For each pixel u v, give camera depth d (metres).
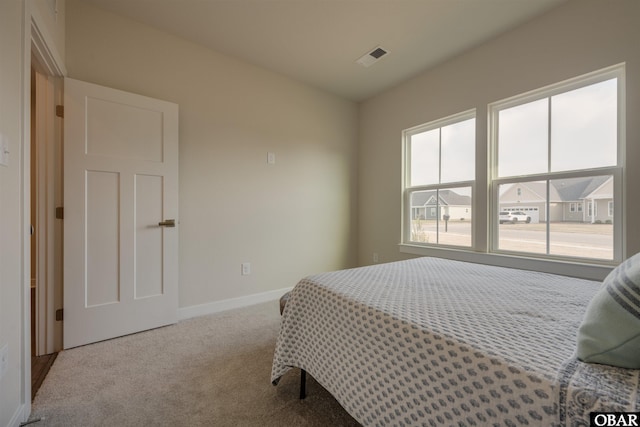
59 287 1.82
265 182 2.84
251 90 2.73
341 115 3.47
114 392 1.38
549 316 0.94
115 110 1.97
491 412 0.64
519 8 1.96
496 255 2.28
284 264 2.99
